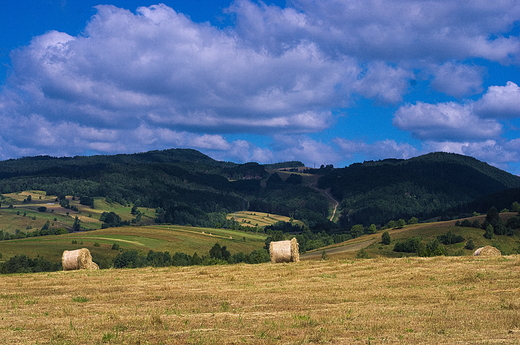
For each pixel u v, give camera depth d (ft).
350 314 45.37
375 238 416.67
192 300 56.39
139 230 465.88
